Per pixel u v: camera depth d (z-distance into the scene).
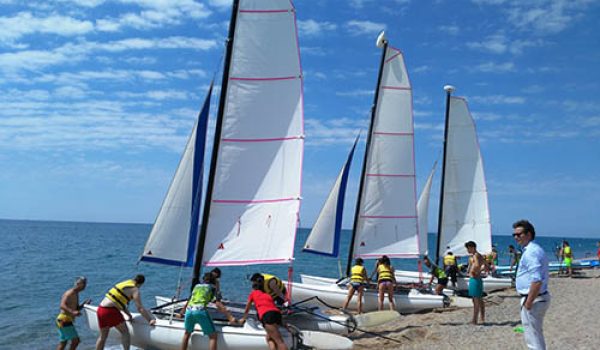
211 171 10.26
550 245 125.12
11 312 17.23
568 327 10.41
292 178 10.48
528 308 5.86
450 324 11.51
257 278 8.75
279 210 10.41
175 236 10.26
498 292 18.41
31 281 25.95
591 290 18.14
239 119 10.41
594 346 8.52
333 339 9.45
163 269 34.75
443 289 15.87
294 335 9.03
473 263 11.39
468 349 8.95
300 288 14.34
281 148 10.53
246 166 10.40
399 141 15.77
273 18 10.58
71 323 8.67
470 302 14.42
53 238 78.31
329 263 45.34
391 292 13.16
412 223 15.70
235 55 10.42
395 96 15.81
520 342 9.19
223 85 10.39
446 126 20.39
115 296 8.78
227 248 10.18
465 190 20.34
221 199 10.26
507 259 60.25
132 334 9.33
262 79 10.53
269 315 8.09
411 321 12.31
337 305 13.95
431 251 81.56
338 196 15.66
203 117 10.48
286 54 10.62
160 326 9.12
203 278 9.06
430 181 21.06
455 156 20.38
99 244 64.25
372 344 9.88
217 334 8.80
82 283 8.81
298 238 88.00
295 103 10.62
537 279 5.79
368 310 13.87
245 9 10.50
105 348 11.42
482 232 20.19
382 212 15.57
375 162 15.62
